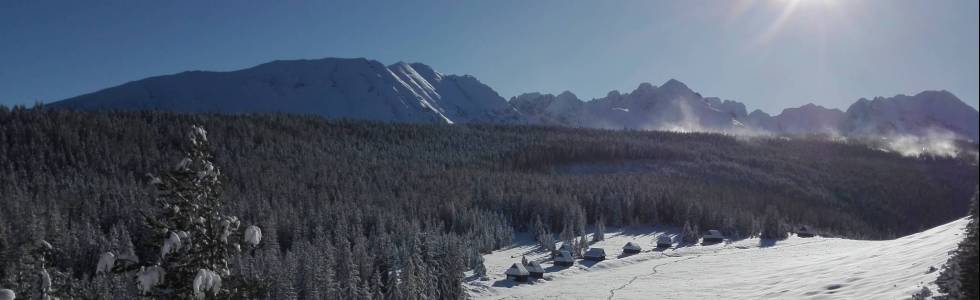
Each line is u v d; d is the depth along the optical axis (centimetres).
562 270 10500
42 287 1891
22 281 1977
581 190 17562
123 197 12144
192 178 1375
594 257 11406
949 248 5791
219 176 1434
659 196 16788
